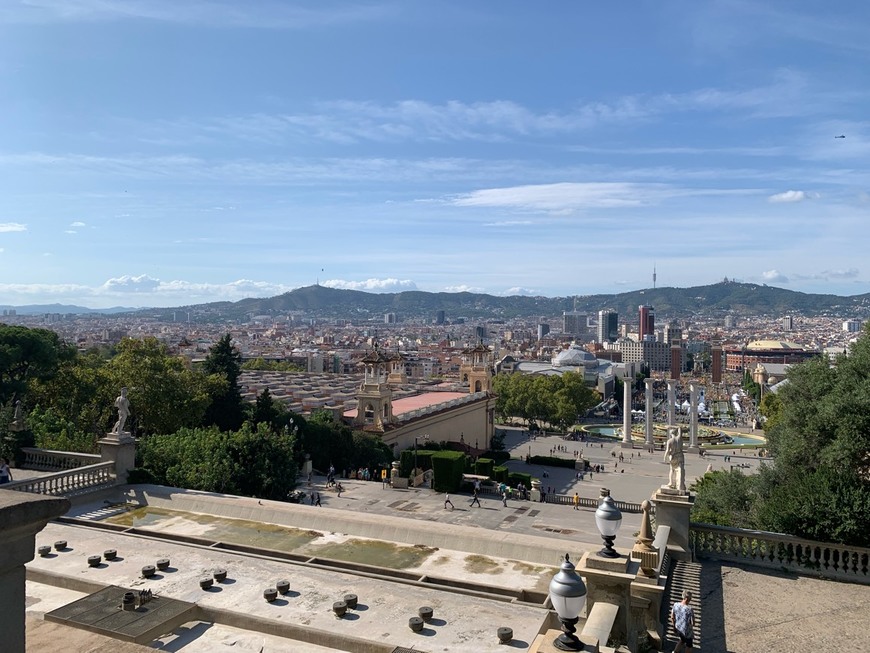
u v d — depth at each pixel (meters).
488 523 49.62
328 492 58.56
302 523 25.61
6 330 62.19
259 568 20.12
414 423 83.69
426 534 23.72
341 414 82.12
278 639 15.69
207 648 15.12
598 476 95.75
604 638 13.40
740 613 20.27
